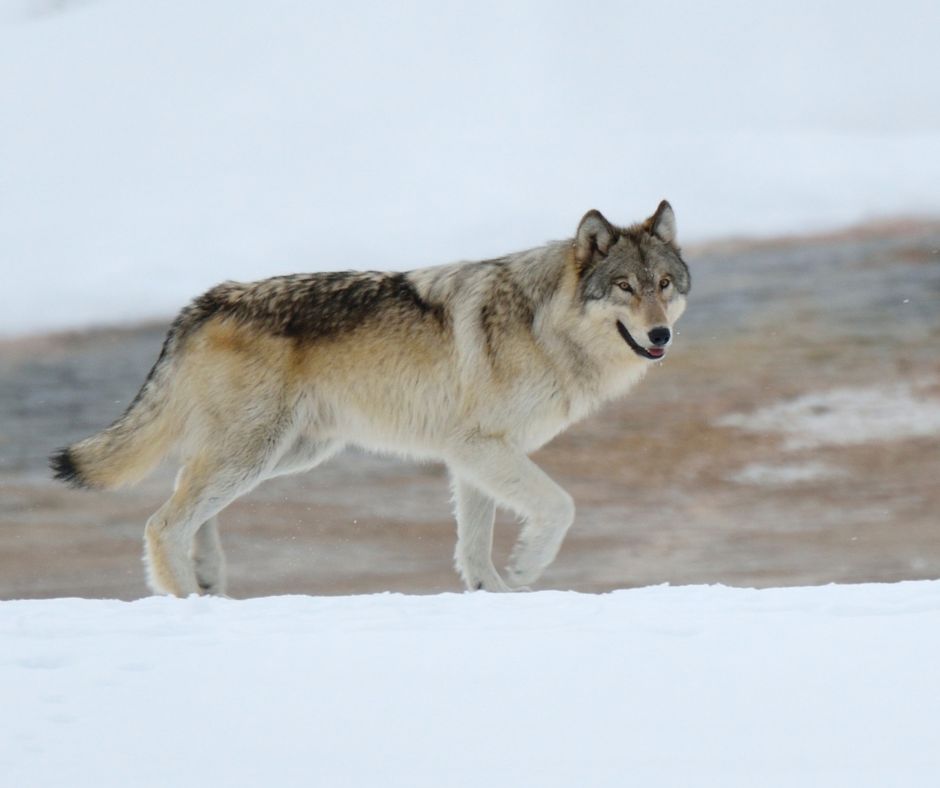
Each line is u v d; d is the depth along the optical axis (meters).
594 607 18.47
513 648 15.40
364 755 11.46
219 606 19.89
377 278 28.89
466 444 28.14
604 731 12.01
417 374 28.41
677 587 20.70
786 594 19.31
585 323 28.09
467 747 11.62
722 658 14.59
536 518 27.69
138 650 15.80
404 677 14.12
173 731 12.29
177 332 29.08
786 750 11.32
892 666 14.02
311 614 18.59
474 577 28.75
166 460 29.62
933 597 18.23
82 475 29.44
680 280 29.00
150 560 27.92
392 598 20.30
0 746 11.87
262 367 28.25
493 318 28.16
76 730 12.36
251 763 11.28
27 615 19.33
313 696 13.44
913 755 11.10
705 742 11.60
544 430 28.73
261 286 28.94
